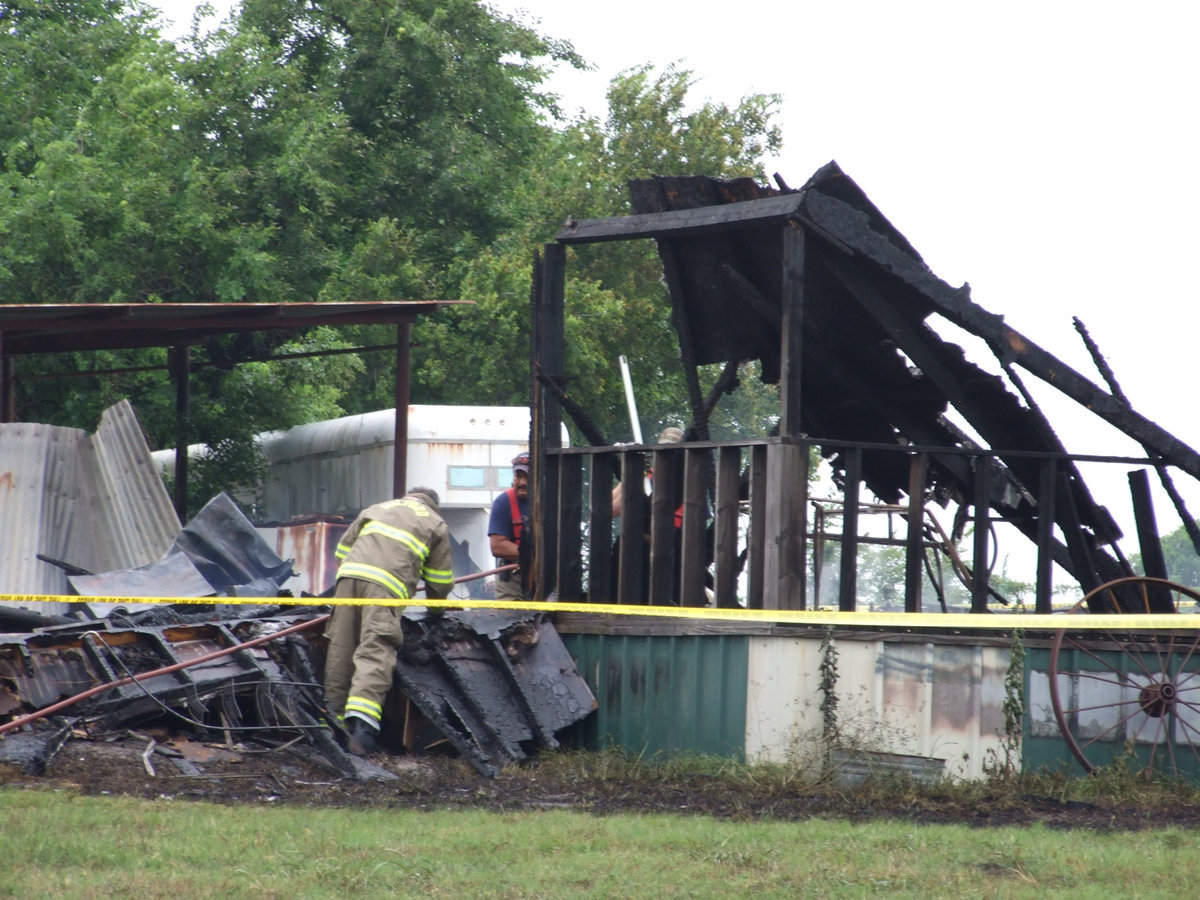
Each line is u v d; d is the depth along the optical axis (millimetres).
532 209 89500
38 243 72875
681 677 25188
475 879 13883
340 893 13094
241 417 60938
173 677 24359
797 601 24062
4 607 30703
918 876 14570
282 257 85250
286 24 97125
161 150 82625
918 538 25781
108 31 93625
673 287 29734
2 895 12570
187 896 12742
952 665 23281
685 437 30562
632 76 89875
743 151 88938
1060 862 15547
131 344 55938
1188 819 20438
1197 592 24469
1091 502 28781
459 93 95875
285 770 22422
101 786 19859
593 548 27922
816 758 22766
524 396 84062
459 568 50281
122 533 43312
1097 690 23781
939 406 29703
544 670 26531
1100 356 26219
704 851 15844
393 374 87625
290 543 49719
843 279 26297
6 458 42188
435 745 25562
